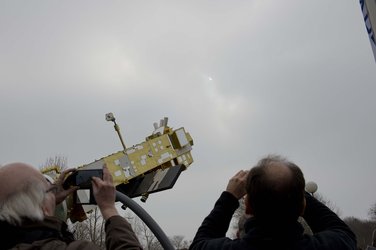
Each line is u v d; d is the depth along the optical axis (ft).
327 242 7.69
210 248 7.98
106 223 7.84
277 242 7.52
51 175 15.92
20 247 6.84
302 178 7.79
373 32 10.91
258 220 7.73
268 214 7.56
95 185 8.41
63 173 9.14
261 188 7.57
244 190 9.01
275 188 7.47
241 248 7.64
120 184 16.25
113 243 7.41
